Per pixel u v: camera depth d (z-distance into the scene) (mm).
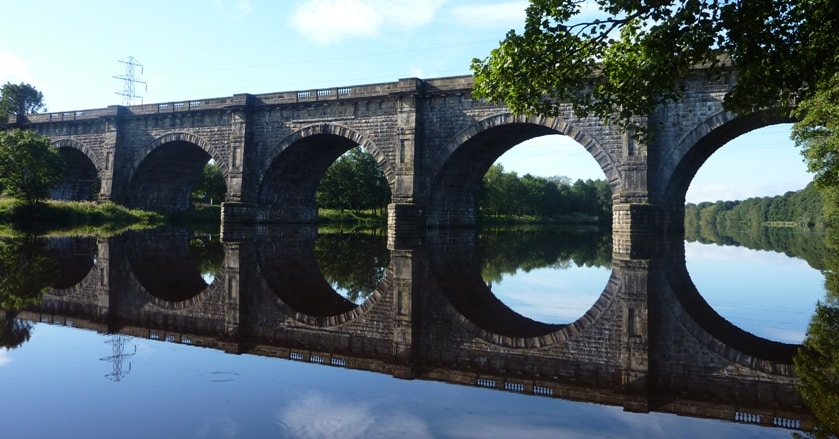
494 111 47969
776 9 12602
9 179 59406
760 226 160375
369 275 26656
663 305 19453
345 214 111000
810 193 134875
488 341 14875
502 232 75875
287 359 12234
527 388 10578
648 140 15453
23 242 37188
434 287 23234
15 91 104875
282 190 64625
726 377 11750
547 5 14383
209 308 18531
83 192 81812
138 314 17109
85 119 68312
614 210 42406
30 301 17969
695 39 13219
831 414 9266
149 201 72562
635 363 12789
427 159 50938
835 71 13266
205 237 47938
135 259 30141
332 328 16125
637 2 13305
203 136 61469
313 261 31672
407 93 50156
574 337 15273
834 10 12039
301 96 56031
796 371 12141
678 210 48406
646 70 14266
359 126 53594
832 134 27047
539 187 147125
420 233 50344
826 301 20891
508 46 14914
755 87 13883
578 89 15617
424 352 13602
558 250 43375
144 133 65500
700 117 40125
